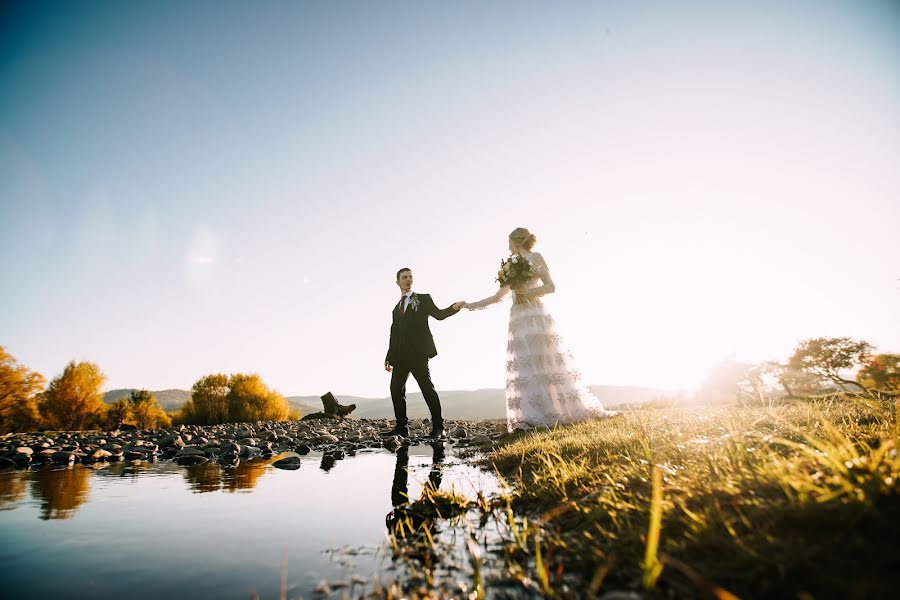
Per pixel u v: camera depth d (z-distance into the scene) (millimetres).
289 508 2283
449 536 1749
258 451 4883
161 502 2428
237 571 1404
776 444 2084
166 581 1312
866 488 1140
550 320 5836
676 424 3332
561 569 1272
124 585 1277
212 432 8242
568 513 1806
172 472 3623
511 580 1254
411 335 6512
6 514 2148
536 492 2209
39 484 3049
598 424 4352
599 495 1851
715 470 1726
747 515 1294
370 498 2527
